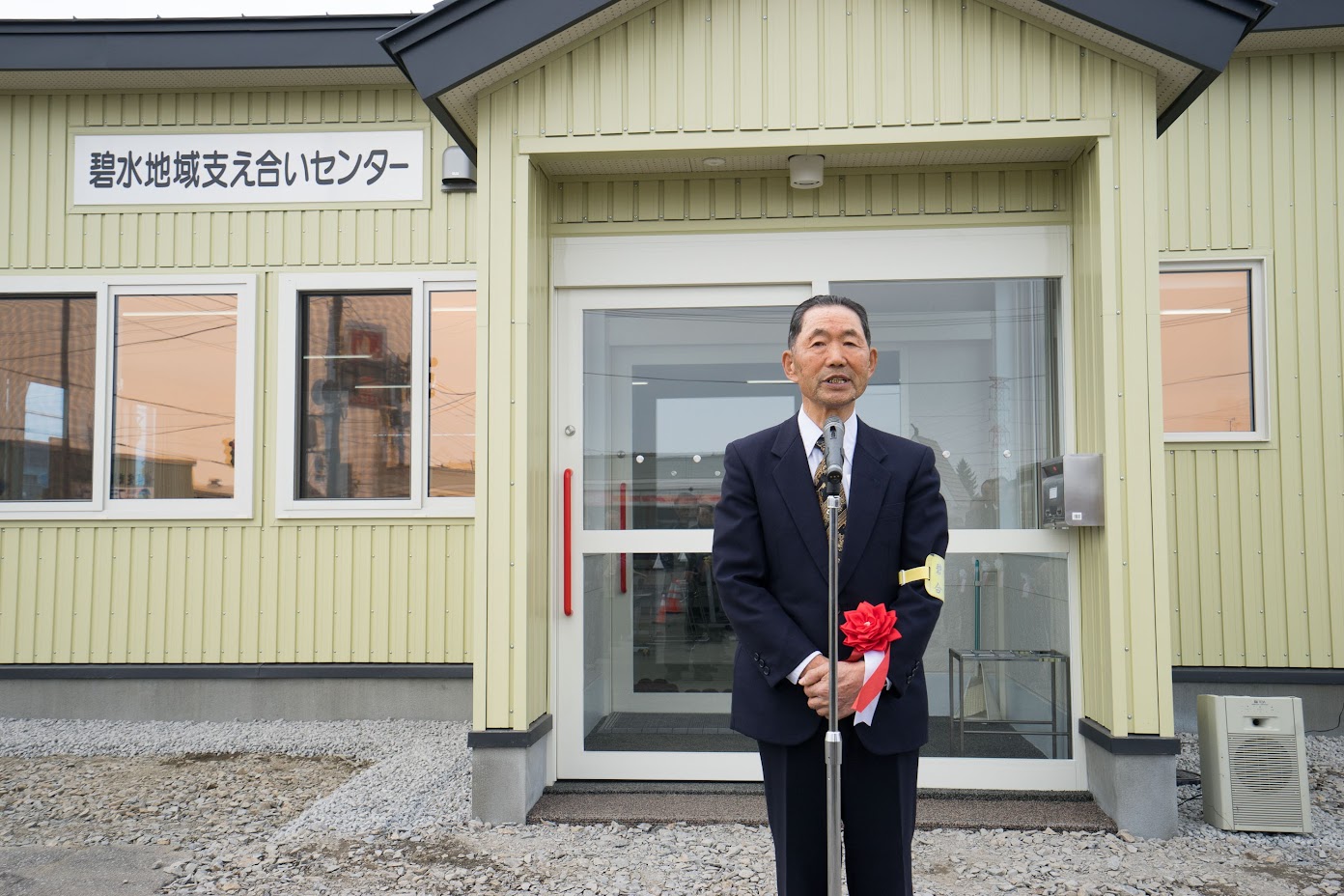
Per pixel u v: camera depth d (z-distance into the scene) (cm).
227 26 580
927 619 227
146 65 583
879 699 228
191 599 608
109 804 439
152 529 612
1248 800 382
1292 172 560
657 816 390
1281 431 554
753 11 397
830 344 234
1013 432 429
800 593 233
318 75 598
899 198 429
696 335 442
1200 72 375
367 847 370
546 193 434
